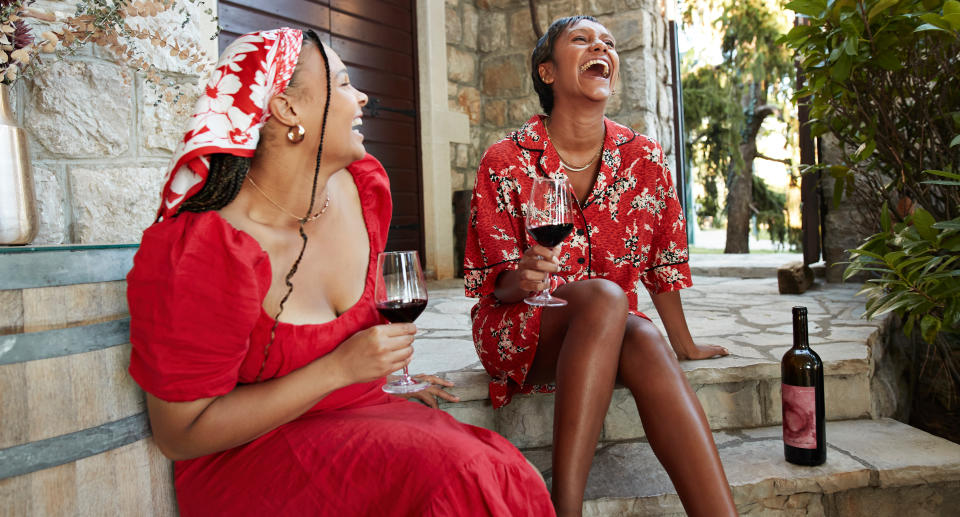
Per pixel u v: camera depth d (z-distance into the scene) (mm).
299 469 1040
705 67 10625
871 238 2342
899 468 1621
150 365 947
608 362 1323
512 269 1626
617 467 1727
